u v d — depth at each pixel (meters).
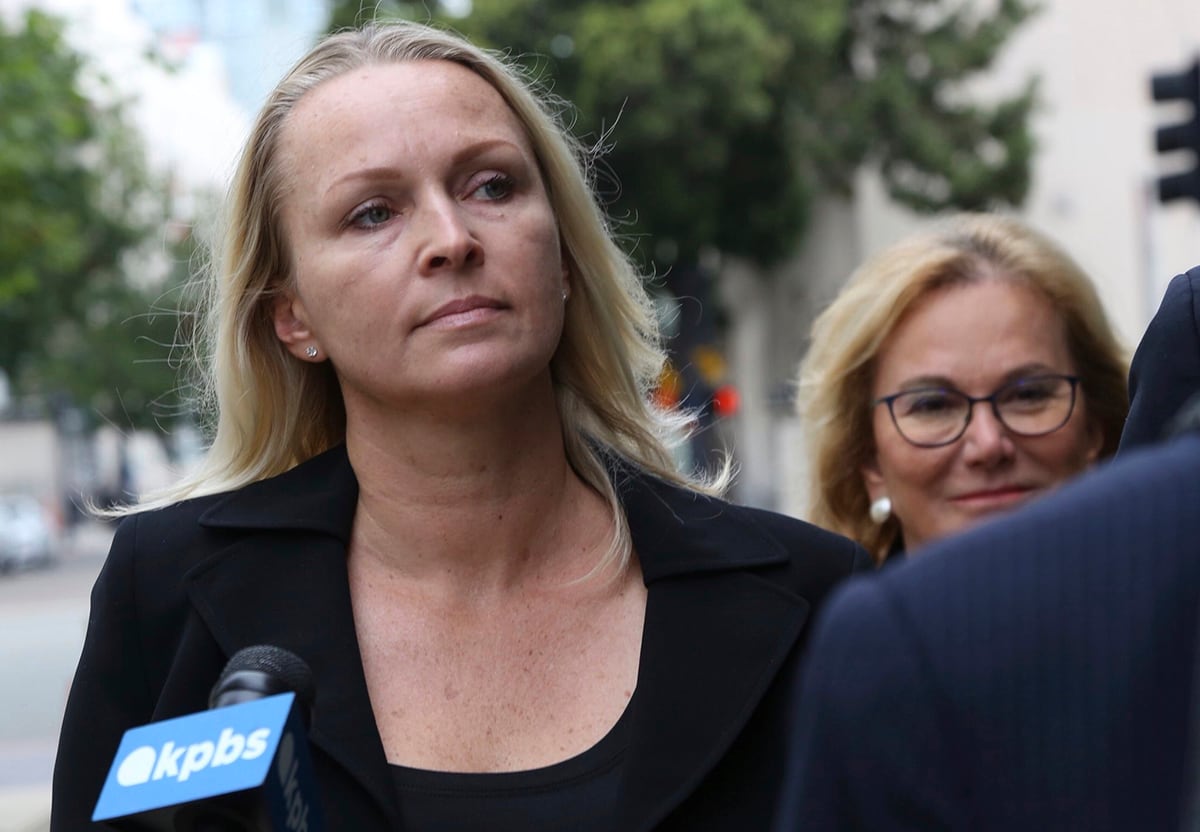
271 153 2.16
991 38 24.92
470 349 2.01
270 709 1.52
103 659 2.12
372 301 2.04
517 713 2.04
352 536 2.16
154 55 16.27
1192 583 1.03
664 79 22.59
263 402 2.28
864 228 27.72
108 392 34.50
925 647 1.08
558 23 22.81
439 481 2.10
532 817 1.95
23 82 15.37
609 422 2.33
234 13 50.06
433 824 1.94
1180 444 1.10
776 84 24.23
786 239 26.02
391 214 2.08
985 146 24.97
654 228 24.17
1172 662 1.02
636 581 2.16
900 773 1.07
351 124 2.08
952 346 3.04
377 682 2.06
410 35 2.19
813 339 3.36
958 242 3.12
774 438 30.44
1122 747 1.03
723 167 24.34
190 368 2.50
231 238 2.20
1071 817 1.03
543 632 2.10
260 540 2.12
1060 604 1.06
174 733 1.53
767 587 2.09
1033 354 3.04
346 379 2.14
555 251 2.12
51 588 31.64
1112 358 3.12
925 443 3.06
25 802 8.34
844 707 1.10
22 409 48.69
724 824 1.99
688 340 16.34
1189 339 2.01
